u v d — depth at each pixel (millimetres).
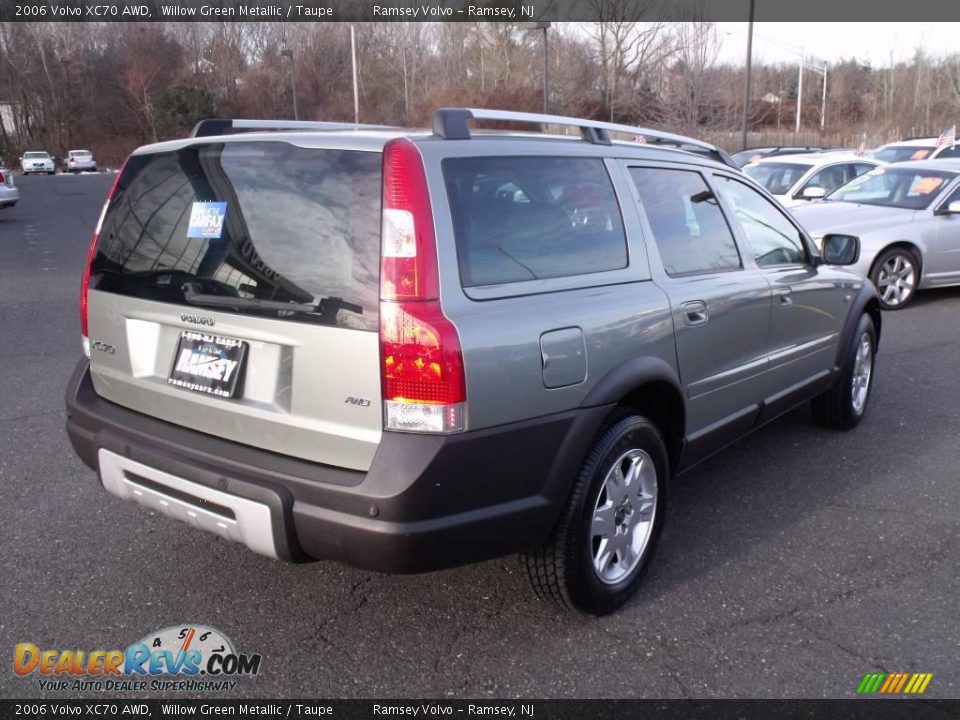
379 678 2914
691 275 3717
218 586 3488
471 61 49031
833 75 52969
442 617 3283
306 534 2686
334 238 2688
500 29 45750
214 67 63812
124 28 66750
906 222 9641
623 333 3170
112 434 3188
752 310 4055
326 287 2680
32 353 7363
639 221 3473
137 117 67125
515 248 2908
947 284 9898
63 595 3396
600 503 3178
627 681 2898
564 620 3268
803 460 4965
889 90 50406
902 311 9633
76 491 4402
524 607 3359
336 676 2922
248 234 2873
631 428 3199
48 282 11336
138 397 3254
